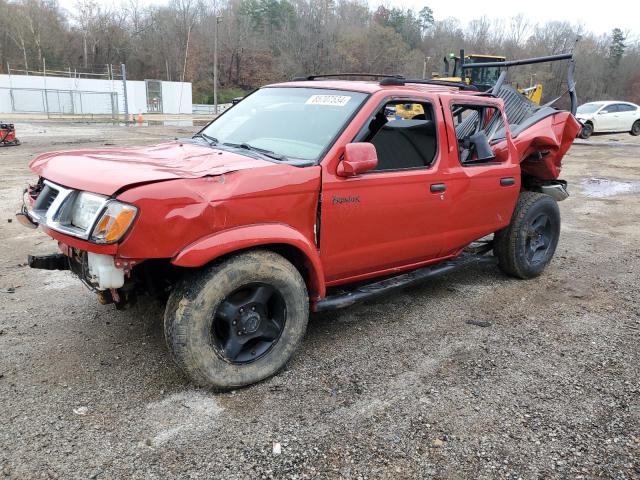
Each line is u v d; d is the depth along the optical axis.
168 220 3.00
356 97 4.07
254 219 3.34
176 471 2.74
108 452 2.85
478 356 4.05
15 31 71.19
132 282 3.49
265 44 78.12
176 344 3.23
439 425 3.19
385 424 3.18
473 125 5.19
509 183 5.15
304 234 3.64
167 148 4.16
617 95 78.75
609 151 19.58
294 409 3.29
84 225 3.09
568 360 4.04
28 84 44.22
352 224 3.90
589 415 3.35
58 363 3.71
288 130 4.08
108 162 3.51
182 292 3.25
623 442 3.10
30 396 3.31
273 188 3.39
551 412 3.36
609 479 2.81
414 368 3.84
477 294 5.35
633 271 6.28
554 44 77.75
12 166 12.81
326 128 3.92
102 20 78.38
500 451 2.99
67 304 4.68
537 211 5.59
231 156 3.74
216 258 3.30
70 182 3.21
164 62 77.81
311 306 3.90
